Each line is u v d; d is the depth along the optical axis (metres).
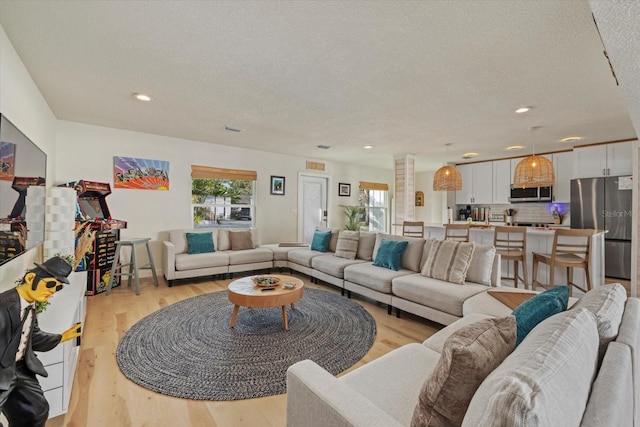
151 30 1.96
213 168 5.34
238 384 1.96
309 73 2.55
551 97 3.03
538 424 0.55
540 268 4.10
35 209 2.37
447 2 1.66
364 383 1.30
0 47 1.93
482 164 6.91
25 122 2.45
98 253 3.83
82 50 2.21
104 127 4.30
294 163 6.49
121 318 3.04
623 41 1.35
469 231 4.68
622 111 3.43
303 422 1.06
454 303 2.59
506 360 0.82
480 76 2.58
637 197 3.95
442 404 0.88
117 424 1.61
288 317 3.13
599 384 0.84
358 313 3.28
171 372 2.08
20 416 1.25
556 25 1.86
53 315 1.88
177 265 4.25
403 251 3.68
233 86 2.83
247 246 5.21
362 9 1.73
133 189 4.57
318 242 5.00
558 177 5.80
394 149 5.71
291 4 1.70
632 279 3.98
